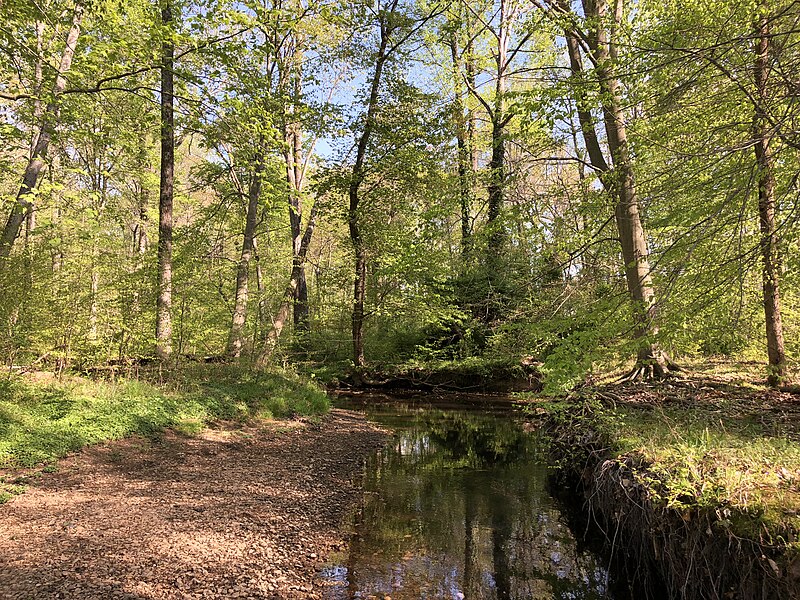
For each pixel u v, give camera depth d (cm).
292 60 1777
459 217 1922
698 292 574
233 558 518
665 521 415
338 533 619
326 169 1786
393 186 1791
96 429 837
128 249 1392
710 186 565
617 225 933
